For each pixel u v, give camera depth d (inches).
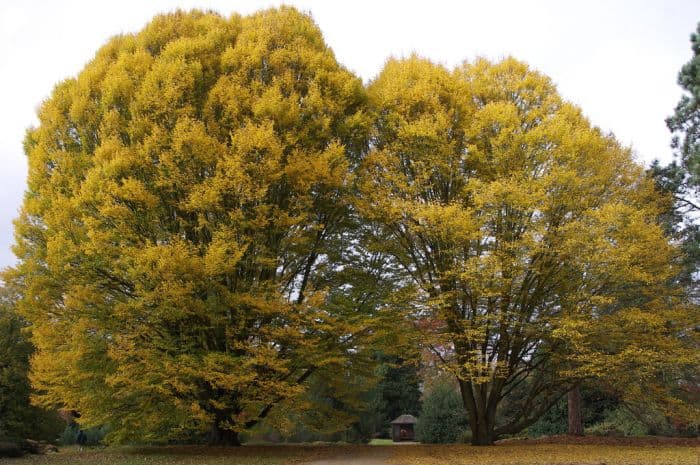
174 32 701.3
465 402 758.5
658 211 733.9
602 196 692.7
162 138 580.1
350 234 727.1
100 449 788.0
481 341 636.7
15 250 629.0
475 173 693.9
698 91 738.2
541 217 645.3
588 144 642.2
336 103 661.9
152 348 561.6
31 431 798.5
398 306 670.5
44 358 570.6
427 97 691.4
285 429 645.9
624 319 656.4
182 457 601.0
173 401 578.2
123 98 621.0
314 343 594.6
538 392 757.3
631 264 647.8
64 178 618.2
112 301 584.1
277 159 578.6
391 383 1743.4
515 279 653.9
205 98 634.8
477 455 600.7
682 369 808.9
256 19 705.0
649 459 546.0
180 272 538.6
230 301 564.1
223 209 573.0
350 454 626.8
